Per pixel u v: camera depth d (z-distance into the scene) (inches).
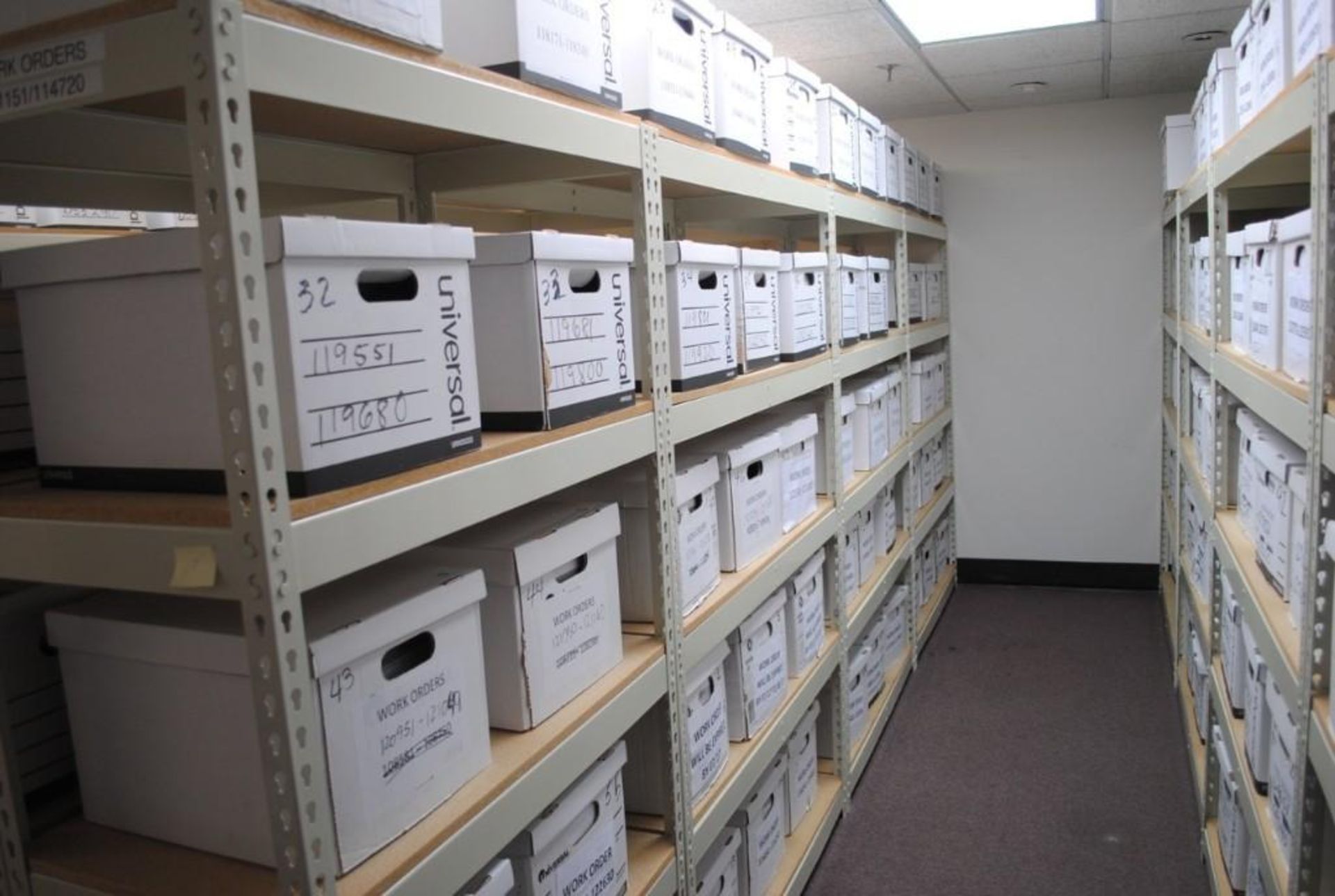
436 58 37.6
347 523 33.1
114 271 33.9
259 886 35.8
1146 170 169.9
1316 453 49.2
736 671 78.1
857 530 114.2
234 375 28.8
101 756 40.1
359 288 42.8
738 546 78.5
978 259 181.2
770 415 95.3
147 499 33.2
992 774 113.7
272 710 30.5
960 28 118.2
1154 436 175.6
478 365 48.6
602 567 55.5
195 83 27.9
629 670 56.6
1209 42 128.1
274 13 29.6
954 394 185.8
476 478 40.6
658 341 58.9
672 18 62.4
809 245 144.9
